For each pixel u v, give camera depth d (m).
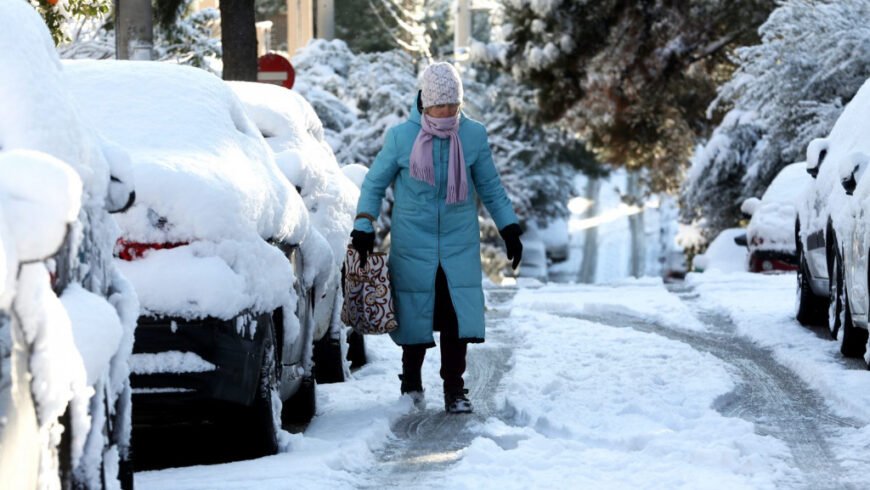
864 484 11.88
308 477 12.05
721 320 26.25
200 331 12.05
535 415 15.47
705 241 58.12
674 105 64.12
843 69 43.50
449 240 16.44
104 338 8.34
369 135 49.97
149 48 28.70
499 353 21.72
